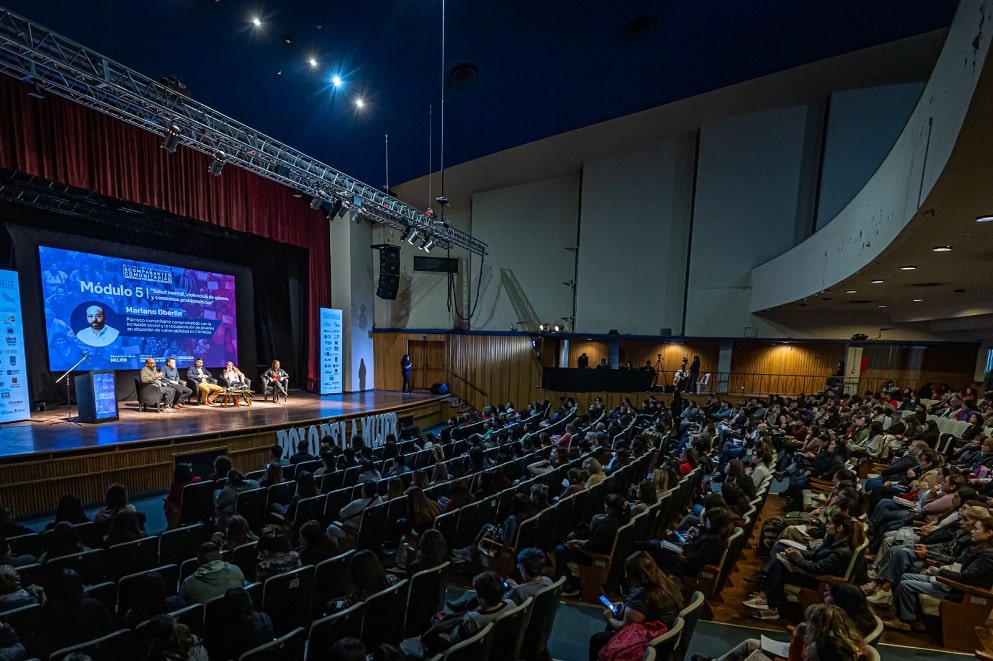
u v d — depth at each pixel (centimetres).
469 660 232
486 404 1653
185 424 897
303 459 753
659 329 1644
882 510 543
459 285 1914
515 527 438
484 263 1900
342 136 1057
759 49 997
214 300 1328
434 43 822
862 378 1572
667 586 276
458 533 475
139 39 688
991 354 1389
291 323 1537
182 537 430
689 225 1612
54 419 918
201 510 561
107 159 884
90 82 625
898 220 568
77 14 617
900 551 422
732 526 423
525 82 977
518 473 673
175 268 1232
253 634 260
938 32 1032
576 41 880
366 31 759
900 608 387
